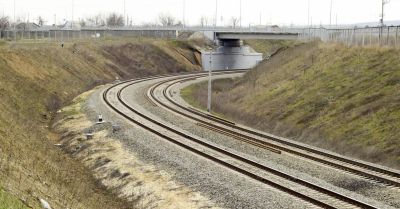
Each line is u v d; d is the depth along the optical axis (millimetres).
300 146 32188
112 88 59469
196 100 57344
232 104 52094
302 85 46969
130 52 86250
